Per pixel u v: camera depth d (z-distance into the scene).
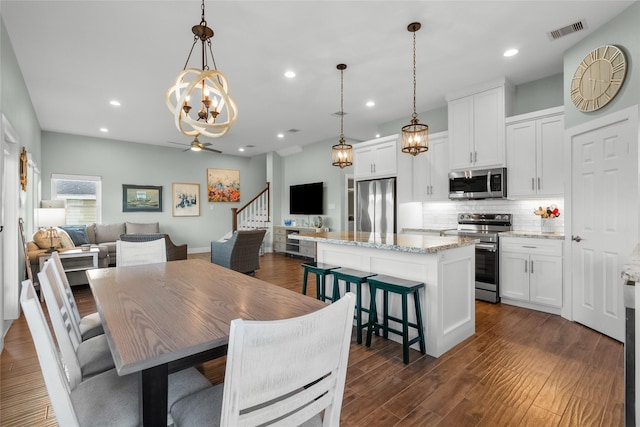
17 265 3.24
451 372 2.23
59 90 4.15
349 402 1.89
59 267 2.04
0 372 2.26
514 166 3.82
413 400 1.91
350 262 3.19
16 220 3.25
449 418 1.75
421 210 5.11
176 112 2.09
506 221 4.09
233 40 3.03
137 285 1.86
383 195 4.89
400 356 2.49
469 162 4.17
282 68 3.62
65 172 6.50
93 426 1.08
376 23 2.78
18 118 3.42
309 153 7.77
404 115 5.35
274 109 5.05
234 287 1.82
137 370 0.94
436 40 3.06
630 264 1.36
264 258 7.39
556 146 3.51
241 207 9.05
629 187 2.53
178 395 1.25
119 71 3.63
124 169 7.20
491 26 2.84
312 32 2.91
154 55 3.28
